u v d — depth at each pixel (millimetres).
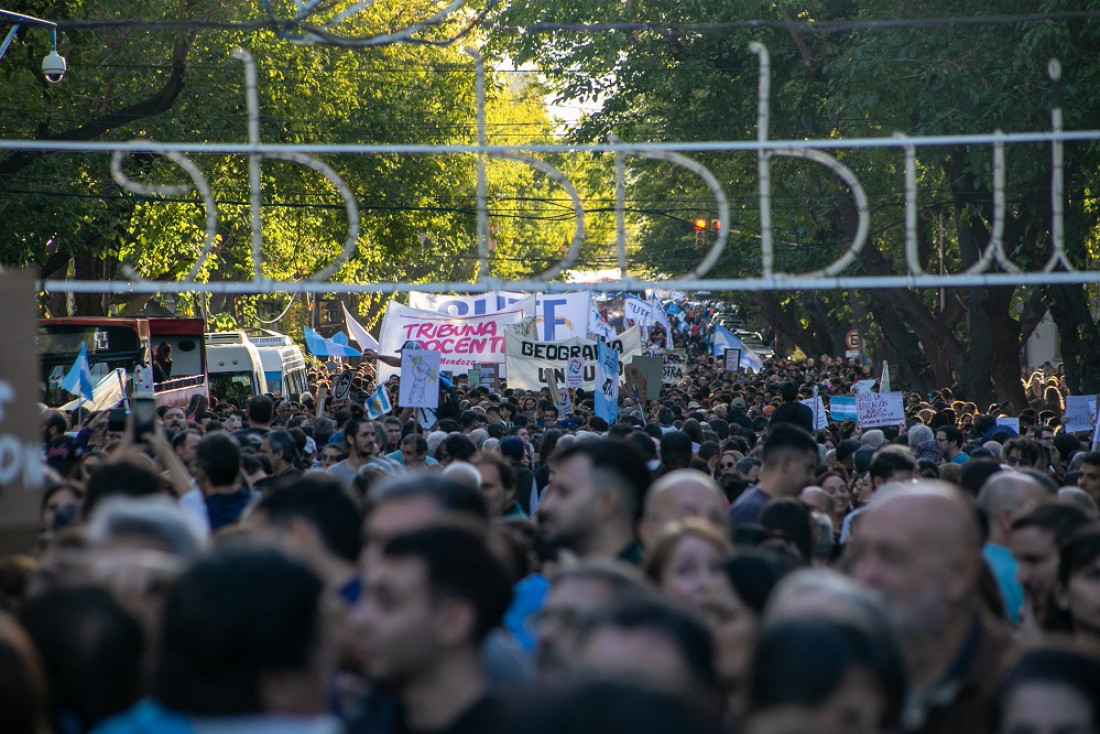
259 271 9992
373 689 5508
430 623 4891
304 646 4387
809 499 11031
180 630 4305
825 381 46531
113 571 5473
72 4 29891
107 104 34312
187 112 36688
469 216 46125
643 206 53062
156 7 32375
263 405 19672
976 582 6078
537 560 8180
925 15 29125
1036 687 4648
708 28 12688
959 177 32031
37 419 7465
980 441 21969
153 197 37438
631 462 8000
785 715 3881
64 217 31594
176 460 10602
